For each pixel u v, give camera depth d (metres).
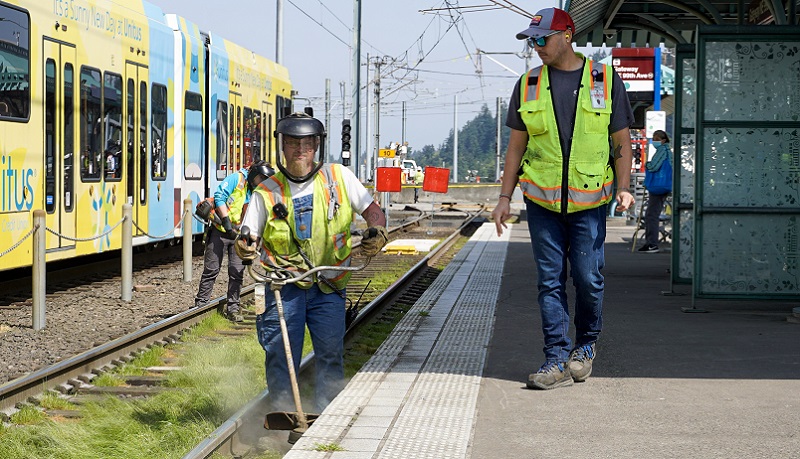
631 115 7.03
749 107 10.92
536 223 7.11
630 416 6.34
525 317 10.84
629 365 8.02
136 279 17.08
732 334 9.59
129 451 6.56
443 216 46.97
